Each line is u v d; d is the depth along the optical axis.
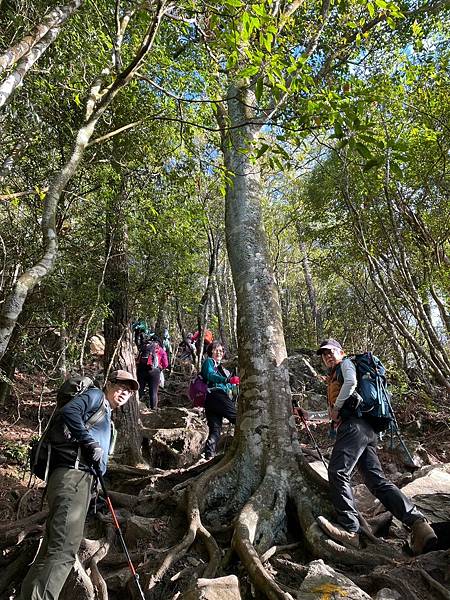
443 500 4.30
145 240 8.75
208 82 5.51
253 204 5.31
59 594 3.17
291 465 4.26
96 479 3.34
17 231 6.53
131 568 3.23
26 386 10.04
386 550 3.60
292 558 3.63
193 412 8.74
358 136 3.20
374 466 3.87
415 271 8.23
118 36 3.77
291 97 4.20
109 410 3.44
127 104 6.46
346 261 10.21
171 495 4.33
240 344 4.83
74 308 7.78
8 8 4.28
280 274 23.75
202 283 14.79
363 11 6.62
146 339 9.87
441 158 6.93
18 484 6.08
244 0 3.26
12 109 4.78
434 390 7.82
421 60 7.41
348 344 15.16
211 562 3.42
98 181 7.25
